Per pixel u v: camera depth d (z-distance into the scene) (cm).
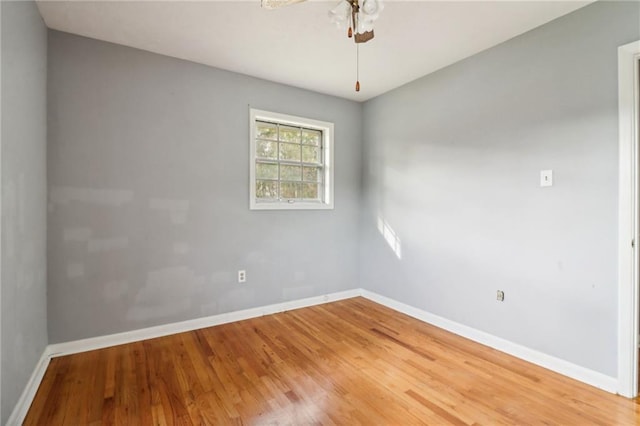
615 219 199
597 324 206
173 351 256
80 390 200
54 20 231
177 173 294
